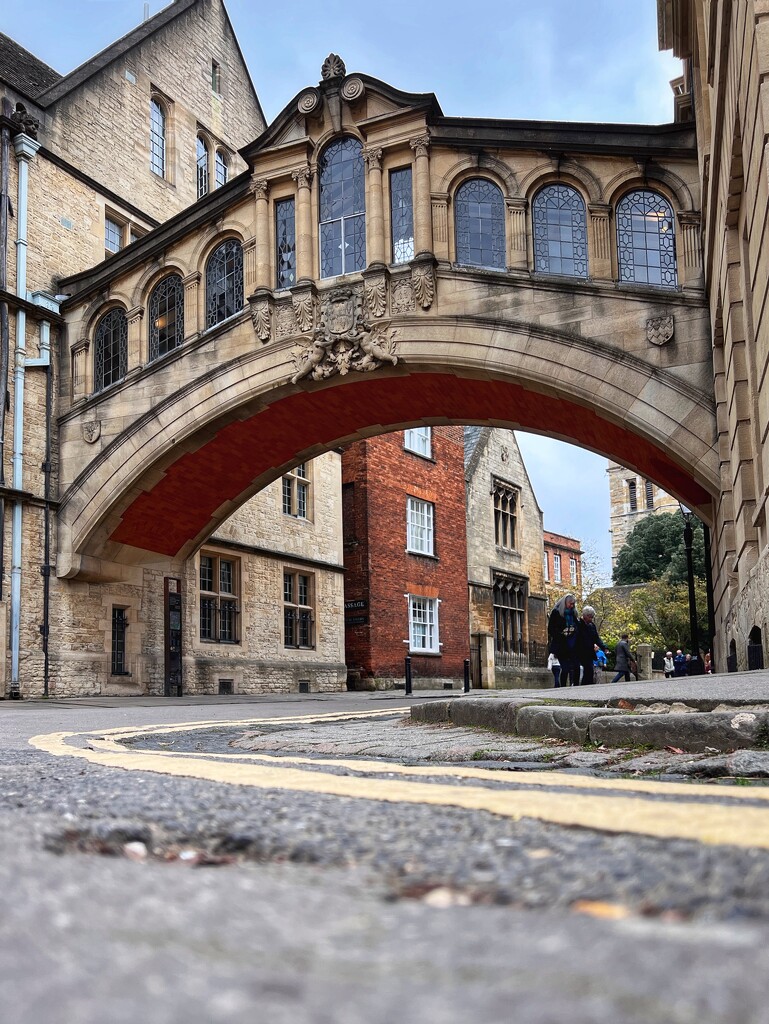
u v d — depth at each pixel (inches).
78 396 869.2
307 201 770.8
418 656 1274.6
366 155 748.6
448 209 724.0
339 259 766.5
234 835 86.8
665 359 645.9
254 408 802.8
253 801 115.4
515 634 1599.4
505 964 42.5
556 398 707.4
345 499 1232.2
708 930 49.0
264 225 784.3
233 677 988.6
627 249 681.0
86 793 129.8
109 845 86.4
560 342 674.8
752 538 470.0
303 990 38.4
